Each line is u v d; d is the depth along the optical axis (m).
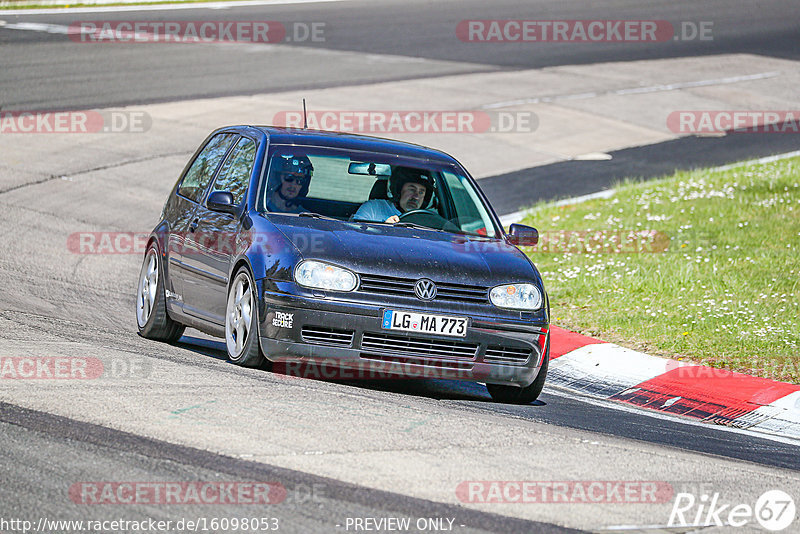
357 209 30.38
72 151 68.38
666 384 32.72
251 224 28.81
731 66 109.88
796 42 124.75
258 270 27.23
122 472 19.20
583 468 21.86
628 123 85.75
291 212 29.56
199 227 31.23
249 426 22.28
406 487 19.44
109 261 47.03
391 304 26.61
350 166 31.34
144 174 64.88
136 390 24.53
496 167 71.62
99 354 28.42
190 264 31.27
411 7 140.50
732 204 58.44
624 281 44.16
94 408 22.84
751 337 36.72
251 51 106.00
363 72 98.19
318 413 23.81
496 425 24.78
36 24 116.25
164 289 32.94
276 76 94.38
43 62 94.62
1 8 127.56
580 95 94.00
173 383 25.47
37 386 24.31
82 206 57.28
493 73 101.25
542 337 28.06
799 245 49.78
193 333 37.03
